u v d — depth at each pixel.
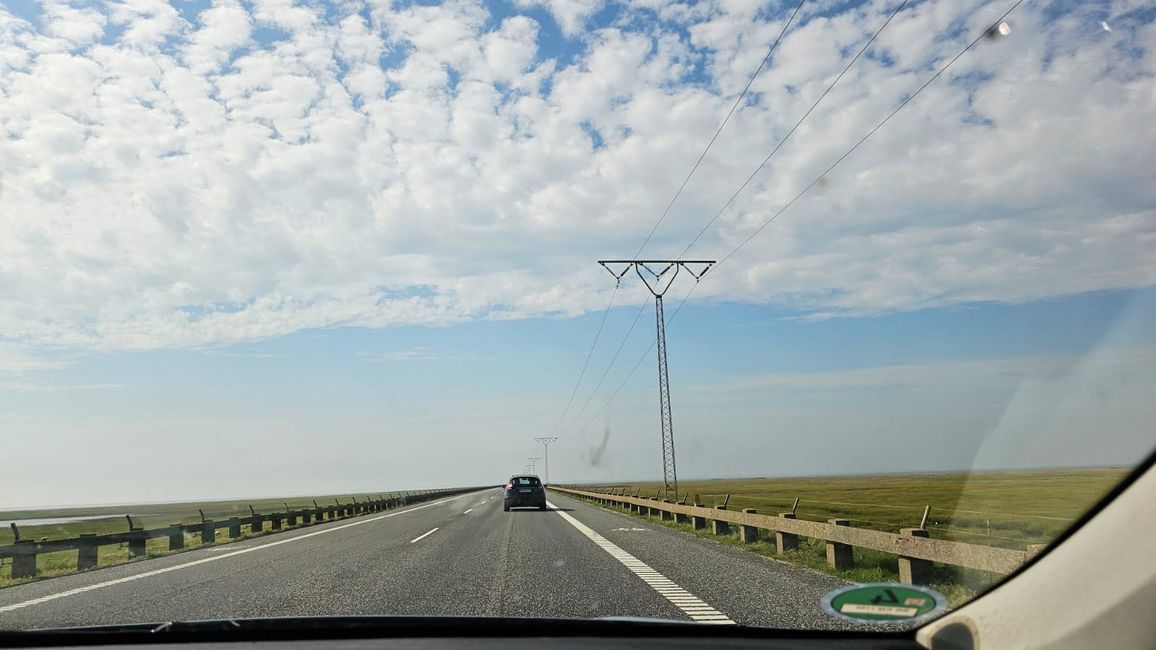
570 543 17.39
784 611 8.16
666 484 37.88
